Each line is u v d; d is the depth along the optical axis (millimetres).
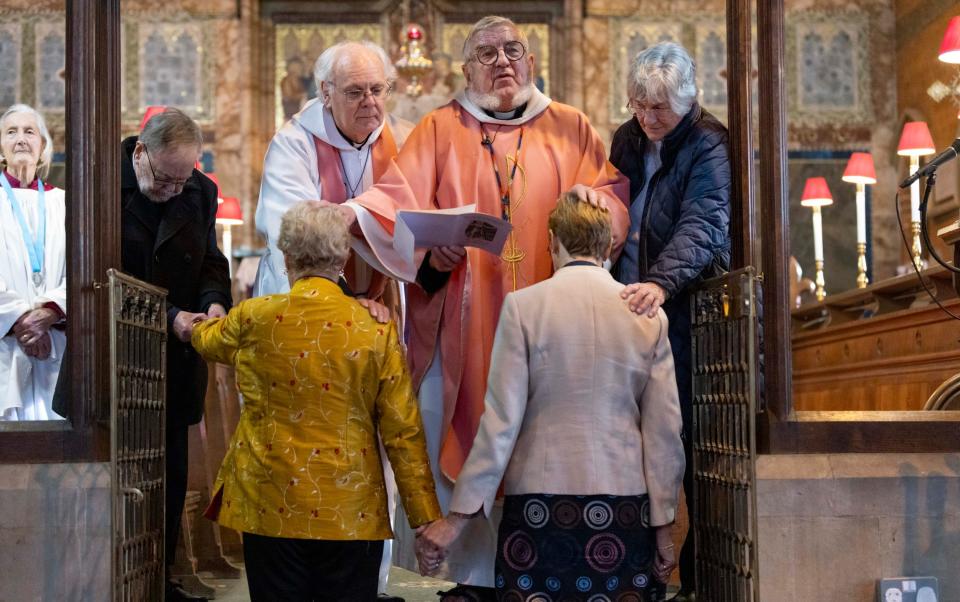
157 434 4188
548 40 13398
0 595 3760
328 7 13367
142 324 4004
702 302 4230
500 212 4387
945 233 4824
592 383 3525
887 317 7488
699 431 4266
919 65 12867
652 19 13414
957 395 5211
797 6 13633
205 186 4773
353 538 3412
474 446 3559
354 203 4207
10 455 3807
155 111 7227
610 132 13305
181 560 5215
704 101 13383
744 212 4094
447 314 4316
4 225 5531
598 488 3473
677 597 4512
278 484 3404
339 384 3447
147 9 13289
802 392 9484
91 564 3777
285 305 3484
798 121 13508
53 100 13031
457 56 13250
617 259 4379
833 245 13391
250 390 3490
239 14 13297
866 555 3887
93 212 3910
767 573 3854
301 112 4773
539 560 3471
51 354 5359
